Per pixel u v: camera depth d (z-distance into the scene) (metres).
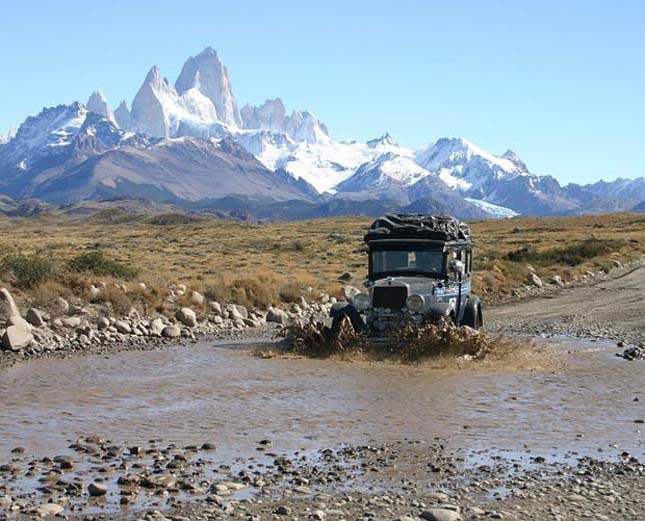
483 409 13.18
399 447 10.60
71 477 8.96
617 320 27.62
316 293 34.16
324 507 7.98
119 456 9.97
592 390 14.98
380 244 20.30
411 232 20.22
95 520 7.54
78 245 82.81
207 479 8.96
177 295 28.50
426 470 9.46
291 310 30.55
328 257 64.00
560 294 38.59
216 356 19.25
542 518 7.74
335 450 10.43
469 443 10.88
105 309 24.86
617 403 13.75
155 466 9.48
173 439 10.98
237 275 36.88
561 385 15.50
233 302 29.75
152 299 26.84
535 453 10.38
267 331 25.08
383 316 19.34
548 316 29.31
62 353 19.34
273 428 11.71
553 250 62.41
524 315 29.95
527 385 15.48
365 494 8.48
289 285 33.78
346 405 13.46
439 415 12.70
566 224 137.62
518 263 52.50
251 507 7.97
